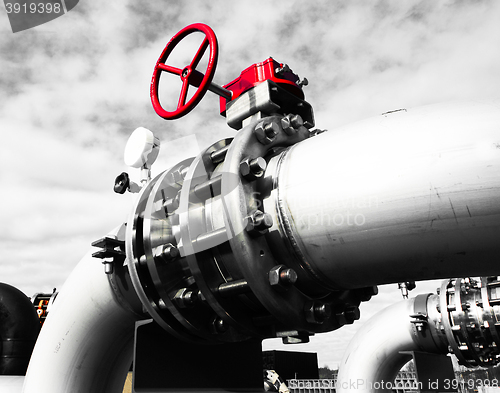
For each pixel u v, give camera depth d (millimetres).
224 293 1070
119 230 1538
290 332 1130
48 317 1701
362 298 1287
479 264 860
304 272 1050
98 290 1578
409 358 3873
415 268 924
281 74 1437
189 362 1268
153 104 1450
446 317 3412
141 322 1179
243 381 1417
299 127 1276
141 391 1115
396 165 858
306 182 991
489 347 3258
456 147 810
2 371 2703
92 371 1649
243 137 1099
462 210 795
